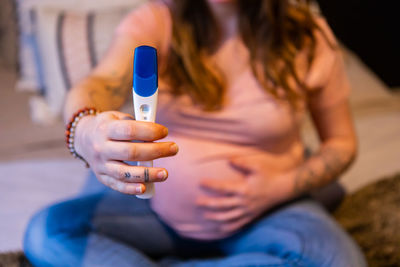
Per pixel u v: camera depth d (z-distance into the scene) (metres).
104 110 0.63
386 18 2.19
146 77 0.46
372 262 0.90
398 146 1.37
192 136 0.87
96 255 0.74
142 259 0.75
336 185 1.16
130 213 0.85
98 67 0.77
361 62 2.05
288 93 0.87
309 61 0.93
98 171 0.52
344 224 1.04
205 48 0.91
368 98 1.73
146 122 0.47
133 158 0.48
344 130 1.00
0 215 0.94
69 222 0.79
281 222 0.82
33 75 1.48
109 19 1.45
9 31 1.54
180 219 0.83
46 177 1.11
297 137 0.96
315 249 0.71
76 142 0.57
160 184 0.83
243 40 0.90
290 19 0.93
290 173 0.89
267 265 0.71
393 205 1.05
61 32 1.39
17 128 1.32
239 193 0.81
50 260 0.74
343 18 2.18
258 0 0.89
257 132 0.85
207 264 0.78
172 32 0.90
